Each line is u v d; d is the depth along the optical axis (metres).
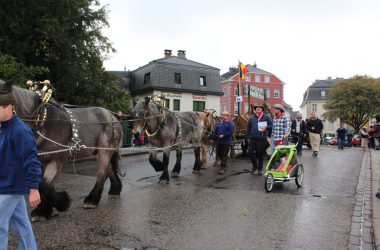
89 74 21.05
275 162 9.12
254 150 11.23
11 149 3.57
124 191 8.51
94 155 7.39
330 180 10.15
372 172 11.39
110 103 22.64
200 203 7.35
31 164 3.55
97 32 20.83
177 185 9.35
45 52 18.41
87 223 5.93
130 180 10.08
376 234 5.22
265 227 5.80
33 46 17.48
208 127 12.84
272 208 6.99
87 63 21.12
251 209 6.91
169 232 5.52
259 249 4.88
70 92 20.44
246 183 9.72
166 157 9.71
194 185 9.37
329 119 64.44
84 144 6.65
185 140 10.95
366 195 8.11
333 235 5.43
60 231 5.50
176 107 47.06
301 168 9.38
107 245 4.95
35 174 3.56
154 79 45.84
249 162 14.27
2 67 13.61
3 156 3.56
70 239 5.16
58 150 5.98
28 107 5.50
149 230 5.61
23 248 3.85
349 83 61.44
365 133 12.08
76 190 8.55
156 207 7.00
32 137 3.63
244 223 6.00
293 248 4.92
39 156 5.77
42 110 5.70
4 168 3.57
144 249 4.83
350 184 9.55
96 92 21.95
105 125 7.25
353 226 5.84
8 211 3.59
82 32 20.50
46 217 6.07
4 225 3.56
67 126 6.17
